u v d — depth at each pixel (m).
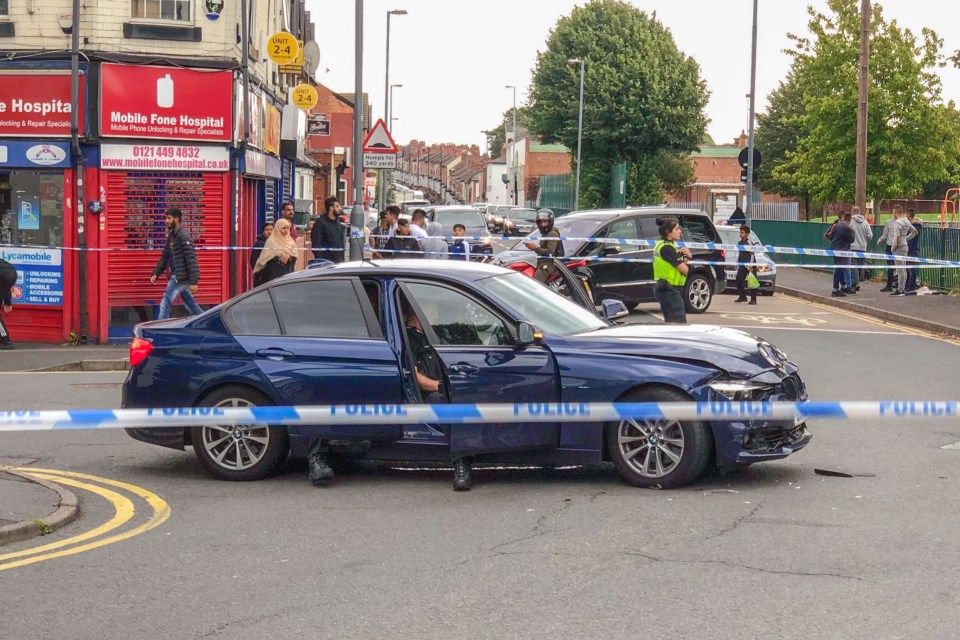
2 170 19.14
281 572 6.49
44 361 16.62
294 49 22.20
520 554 6.75
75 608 5.89
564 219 22.75
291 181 29.56
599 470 9.19
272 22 26.08
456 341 8.60
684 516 7.59
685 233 22.92
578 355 8.37
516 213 56.22
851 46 40.75
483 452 8.48
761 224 42.41
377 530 7.41
